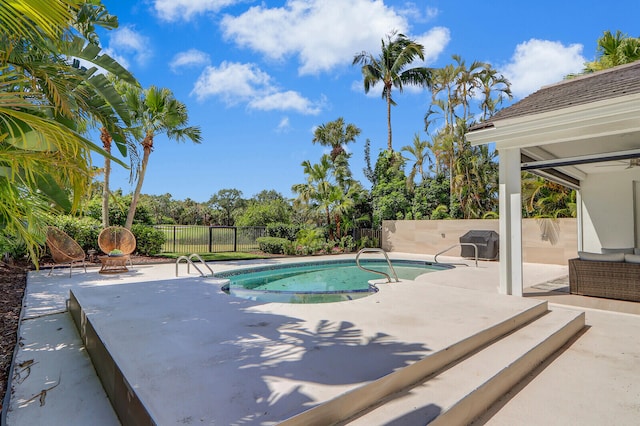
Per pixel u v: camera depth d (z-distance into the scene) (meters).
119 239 9.16
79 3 2.04
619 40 12.16
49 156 2.46
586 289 6.20
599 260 6.18
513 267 5.82
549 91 7.64
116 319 3.62
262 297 6.07
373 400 2.19
